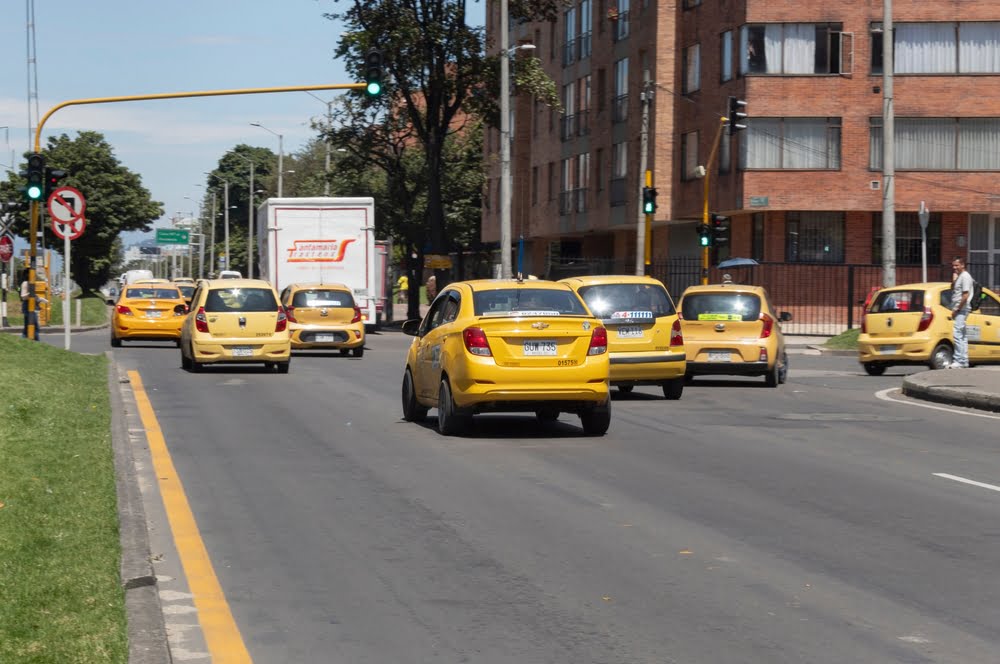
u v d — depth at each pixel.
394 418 20.33
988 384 24.70
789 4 58.34
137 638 7.11
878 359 31.61
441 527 11.23
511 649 7.50
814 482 13.91
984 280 60.19
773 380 27.64
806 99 58.47
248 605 8.52
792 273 59.84
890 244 42.91
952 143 58.72
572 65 79.56
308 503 12.41
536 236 86.44
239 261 172.88
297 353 40.91
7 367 22.48
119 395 22.28
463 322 17.86
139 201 116.38
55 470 12.35
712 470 14.77
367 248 44.22
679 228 70.50
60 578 8.17
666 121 66.38
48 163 113.81
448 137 87.25
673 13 66.06
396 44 67.75
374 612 8.34
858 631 7.91
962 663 7.23
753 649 7.50
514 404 17.70
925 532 11.10
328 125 76.56
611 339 23.84
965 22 58.53
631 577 9.37
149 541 10.20
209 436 17.67
